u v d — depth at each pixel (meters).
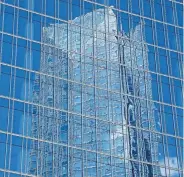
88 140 134.25
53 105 133.88
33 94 133.12
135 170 136.12
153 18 155.88
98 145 134.75
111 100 140.75
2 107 129.25
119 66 145.50
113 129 137.88
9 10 138.75
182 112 147.62
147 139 140.62
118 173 134.25
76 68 140.50
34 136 129.38
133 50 149.38
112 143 136.38
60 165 129.50
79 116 135.62
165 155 140.88
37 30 140.00
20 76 133.50
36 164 127.38
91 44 145.00
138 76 146.88
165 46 153.88
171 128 144.62
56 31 142.12
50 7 143.75
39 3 142.88
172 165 140.62
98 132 136.12
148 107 144.38
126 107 141.50
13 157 126.12
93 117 137.00
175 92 149.25
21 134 128.50
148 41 152.38
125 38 149.88
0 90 130.50
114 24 150.12
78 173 130.62
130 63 147.38
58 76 137.50
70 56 141.00
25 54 136.12
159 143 141.50
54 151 130.00
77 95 137.62
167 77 150.12
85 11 148.12
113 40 148.00
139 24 153.38
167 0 159.88
